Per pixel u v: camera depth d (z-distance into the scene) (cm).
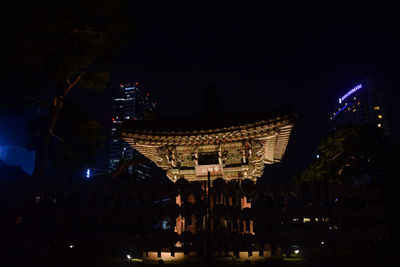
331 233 1273
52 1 1702
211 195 1390
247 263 1214
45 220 1298
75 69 1916
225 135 1730
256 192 1355
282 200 1361
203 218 1323
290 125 1619
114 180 1396
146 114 2691
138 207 1362
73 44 1889
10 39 1745
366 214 1333
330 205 1321
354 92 14538
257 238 1272
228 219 1307
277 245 1266
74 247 1273
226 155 1827
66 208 1326
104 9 1848
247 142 1762
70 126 2666
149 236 1318
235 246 1274
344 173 3097
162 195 1377
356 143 2995
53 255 1233
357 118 14062
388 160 2867
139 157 2761
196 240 1282
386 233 1294
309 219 1327
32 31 1792
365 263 1180
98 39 2005
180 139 1795
